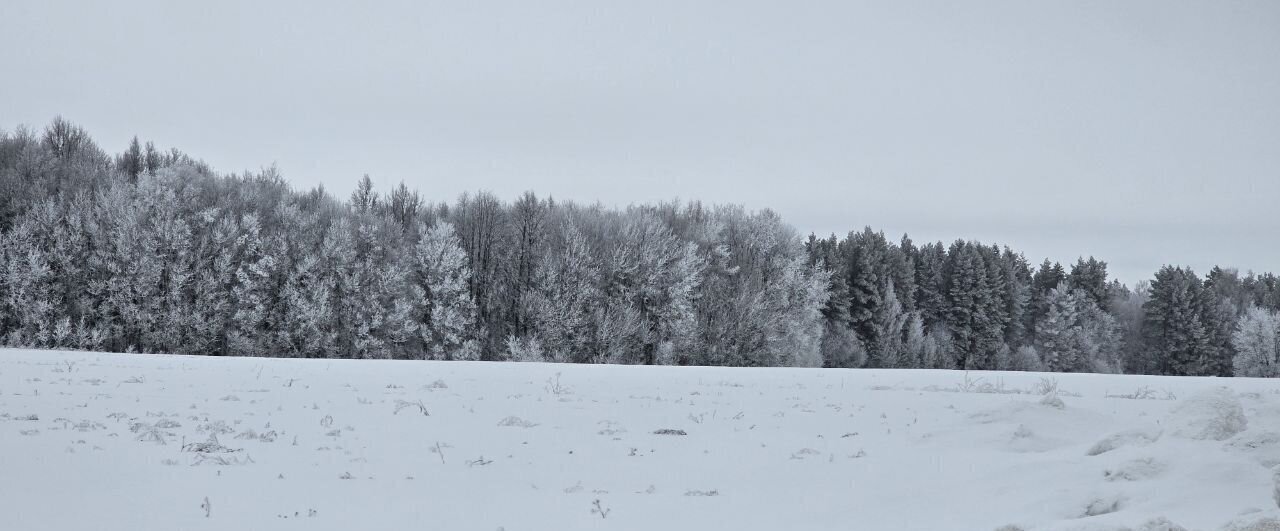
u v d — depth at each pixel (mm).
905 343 94812
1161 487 7949
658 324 67562
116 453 10391
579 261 67188
